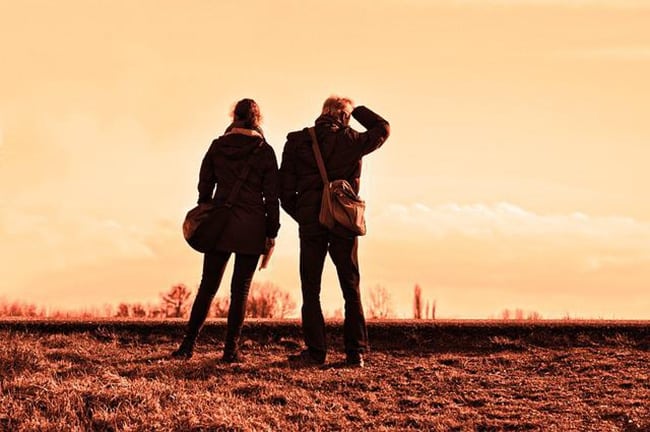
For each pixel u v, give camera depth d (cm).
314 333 1115
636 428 921
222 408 952
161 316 1463
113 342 1183
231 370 1079
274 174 1115
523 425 933
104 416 934
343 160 1113
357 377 1062
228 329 1111
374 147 1123
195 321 1122
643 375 1071
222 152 1109
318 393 1016
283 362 1109
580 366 1105
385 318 1341
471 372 1094
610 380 1059
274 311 1548
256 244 1103
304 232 1118
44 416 940
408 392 1027
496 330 1202
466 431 925
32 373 1042
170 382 1030
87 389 980
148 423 923
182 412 942
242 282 1112
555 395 1012
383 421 951
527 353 1165
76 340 1180
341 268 1116
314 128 1123
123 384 998
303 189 1120
